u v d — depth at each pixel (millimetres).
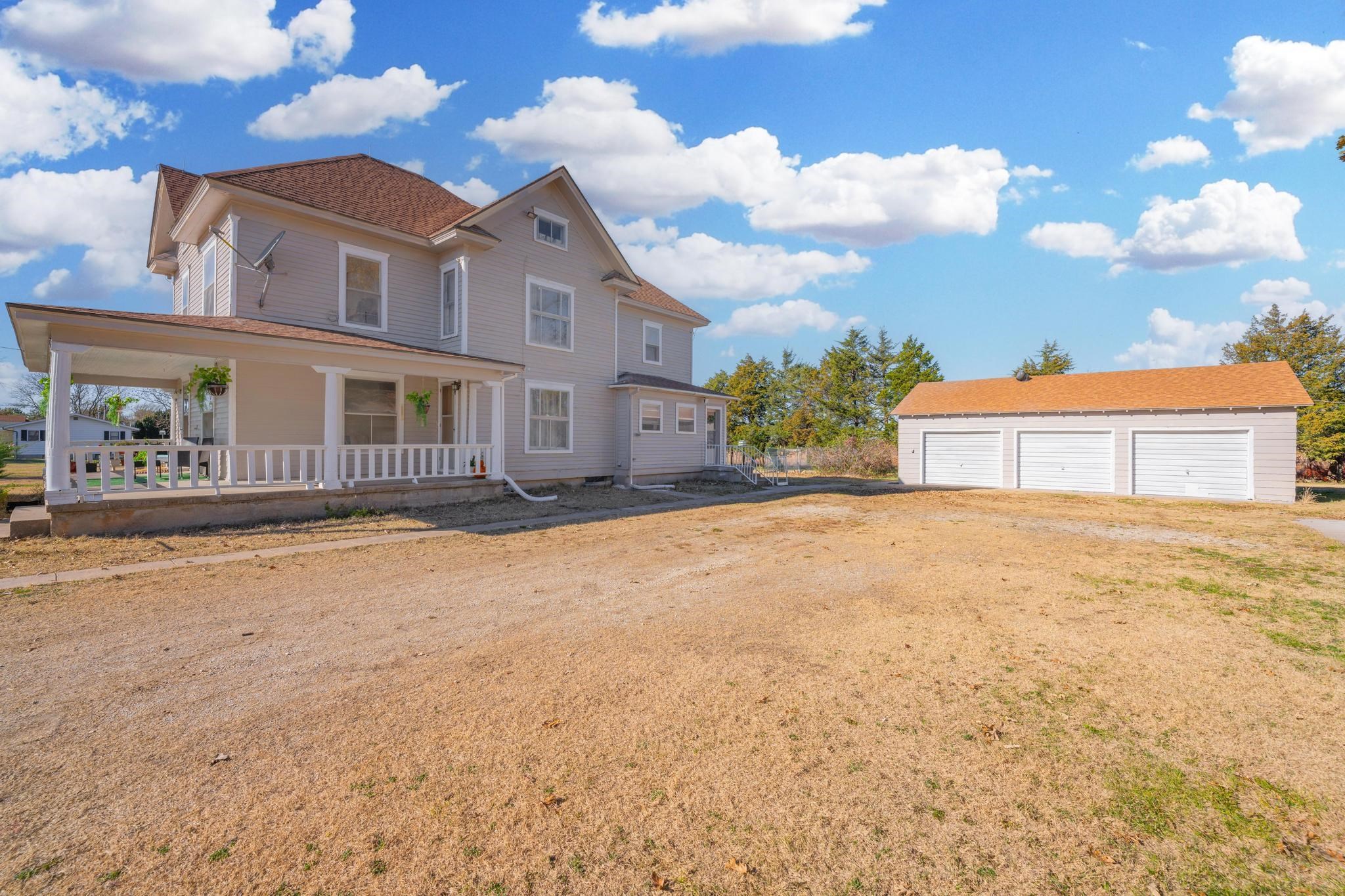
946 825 2643
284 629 5277
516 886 2234
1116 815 2738
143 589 6496
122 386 15508
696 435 22562
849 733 3471
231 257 11930
